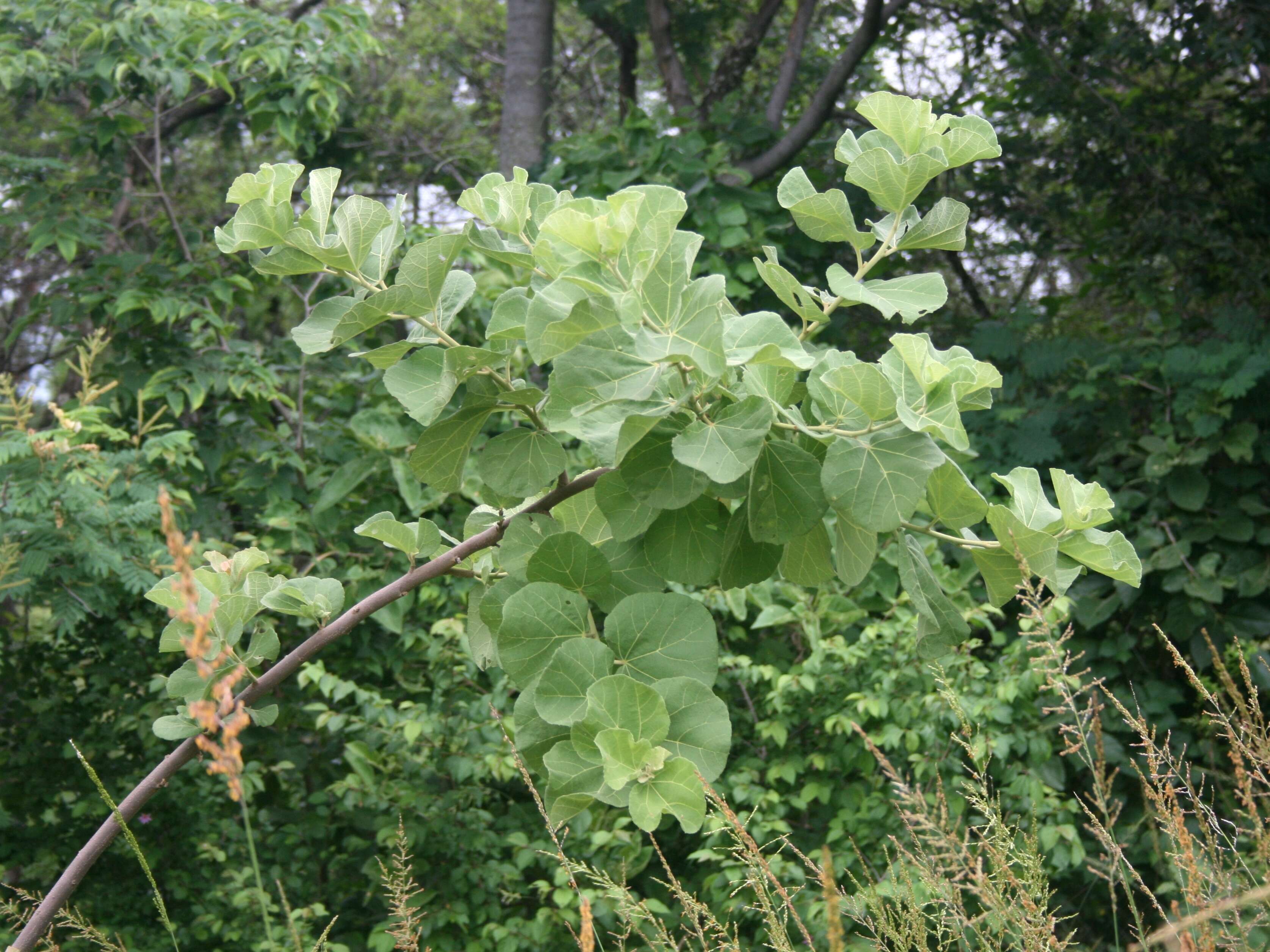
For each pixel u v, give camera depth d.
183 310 3.71
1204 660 3.94
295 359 4.05
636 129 4.87
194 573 1.29
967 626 1.28
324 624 1.42
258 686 1.36
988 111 6.23
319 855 3.53
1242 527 4.06
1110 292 6.17
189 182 7.30
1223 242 5.12
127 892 3.48
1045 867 2.92
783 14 7.21
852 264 5.22
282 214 1.19
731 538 1.29
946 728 3.04
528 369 3.83
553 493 1.43
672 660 1.23
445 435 1.37
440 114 7.77
